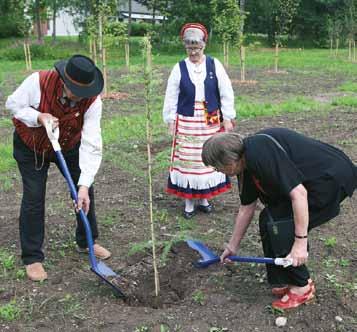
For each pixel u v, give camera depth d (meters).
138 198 6.14
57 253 4.75
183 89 5.34
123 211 5.72
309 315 3.71
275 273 3.71
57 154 3.95
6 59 26.92
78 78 3.70
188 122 5.37
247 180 3.67
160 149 8.09
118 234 5.13
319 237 4.93
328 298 3.89
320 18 35.56
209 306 3.85
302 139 3.54
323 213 3.58
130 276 4.30
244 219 3.88
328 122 9.71
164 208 5.82
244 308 3.81
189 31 5.27
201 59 5.39
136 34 37.31
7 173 7.26
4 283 4.24
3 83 16.42
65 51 28.91
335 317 3.69
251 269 4.36
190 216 5.53
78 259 4.64
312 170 3.48
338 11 33.59
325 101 12.41
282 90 14.48
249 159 3.38
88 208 4.14
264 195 3.64
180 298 4.06
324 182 3.47
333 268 4.35
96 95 3.81
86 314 3.79
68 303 3.93
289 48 34.88
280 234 3.53
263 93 13.98
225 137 3.44
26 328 3.66
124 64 22.09
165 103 5.48
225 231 5.18
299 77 17.52
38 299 4.00
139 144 8.38
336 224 5.23
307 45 36.62
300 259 3.45
